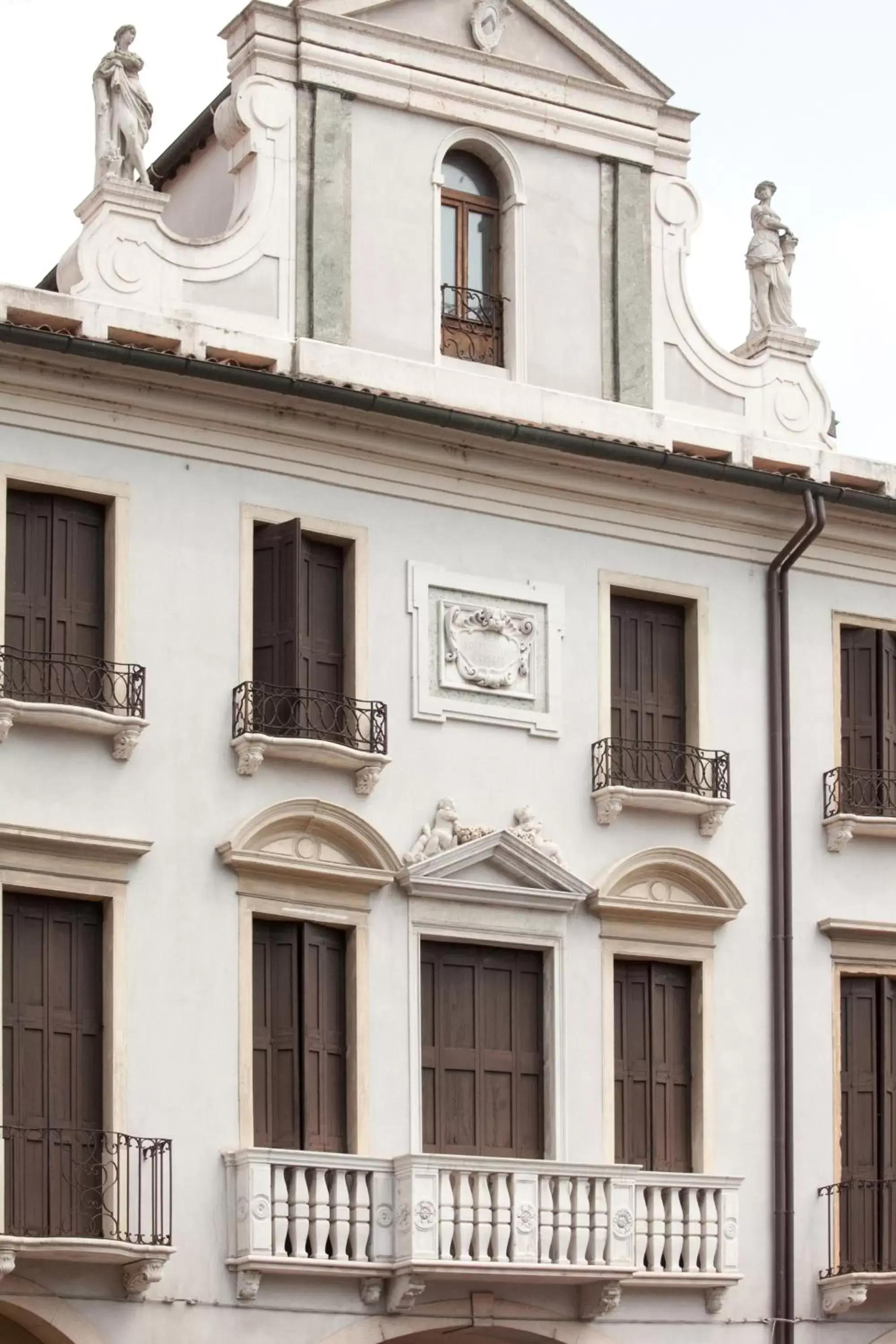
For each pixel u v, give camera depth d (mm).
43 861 31609
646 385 36688
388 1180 32688
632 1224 33750
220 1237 31938
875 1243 36250
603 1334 34125
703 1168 35188
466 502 35156
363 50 35344
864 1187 36312
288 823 33125
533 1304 33719
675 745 36094
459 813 34344
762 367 37594
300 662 33406
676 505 36438
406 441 34562
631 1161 34938
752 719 36719
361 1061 33188
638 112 37281
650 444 36344
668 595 36406
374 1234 32469
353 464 34375
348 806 33594
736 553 36969
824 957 36656
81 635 32562
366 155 35312
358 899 33531
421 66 35750
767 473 36344
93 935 32031
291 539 33531
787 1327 35219
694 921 35625
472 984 34344
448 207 36125
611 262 36781
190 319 33594
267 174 34562
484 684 34781
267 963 33062
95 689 32344
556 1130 34312
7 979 31391
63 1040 31609
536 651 35312
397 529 34625
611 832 35375
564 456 35375
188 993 32219
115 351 32219
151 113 34125
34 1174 31094
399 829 33938
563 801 35125
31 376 32375
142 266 33500
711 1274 34562
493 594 35094
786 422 37594
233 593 33344
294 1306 32188
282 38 35000
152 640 32750
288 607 33438
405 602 34500
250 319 34094
